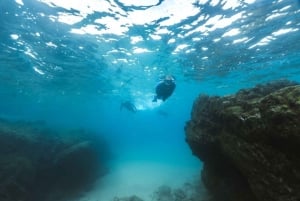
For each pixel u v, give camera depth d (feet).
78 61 58.95
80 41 46.01
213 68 66.23
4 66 65.98
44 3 32.96
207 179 32.45
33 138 53.31
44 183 48.37
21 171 42.37
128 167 82.64
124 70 67.21
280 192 15.10
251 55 55.52
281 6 34.04
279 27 40.73
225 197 27.07
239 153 18.57
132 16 36.11
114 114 257.96
